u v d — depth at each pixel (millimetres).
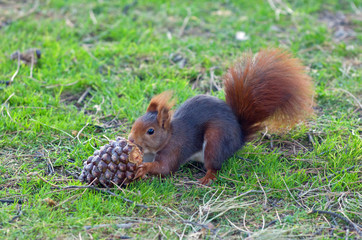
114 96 11594
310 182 8500
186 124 8828
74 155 9133
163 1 18391
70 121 10414
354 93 11992
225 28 16328
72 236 6859
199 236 6980
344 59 14078
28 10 17359
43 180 8031
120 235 6941
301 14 17141
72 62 13469
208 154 8664
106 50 14031
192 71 12945
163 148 8602
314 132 10164
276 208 7734
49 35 15297
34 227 6953
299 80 9266
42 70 12703
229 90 9320
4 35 15117
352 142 9586
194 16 17219
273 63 9266
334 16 17484
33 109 10836
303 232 7074
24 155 9148
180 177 8727
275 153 9328
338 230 7141
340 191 8156
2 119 10148
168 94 8633
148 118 8477
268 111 9148
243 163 8977
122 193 7891
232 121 8922
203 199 7836
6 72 12617
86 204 7586
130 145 7984
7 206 7492
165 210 7543
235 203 7773
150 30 15656
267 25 16375
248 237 6902
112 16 16938
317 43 14945
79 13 17266
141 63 13648
